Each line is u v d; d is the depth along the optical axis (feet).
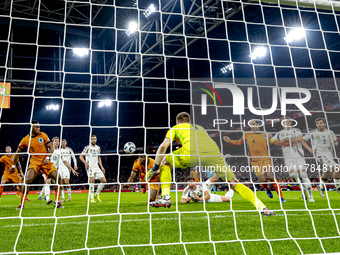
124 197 33.37
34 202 24.54
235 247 7.66
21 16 56.39
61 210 16.46
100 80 70.54
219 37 57.57
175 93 85.15
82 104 89.25
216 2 39.06
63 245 8.00
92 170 24.08
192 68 73.46
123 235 9.11
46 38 66.59
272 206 16.93
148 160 21.61
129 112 99.71
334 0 15.64
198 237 8.70
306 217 12.21
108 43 66.08
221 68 69.26
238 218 12.16
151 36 53.98
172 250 7.39
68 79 70.69
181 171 70.23
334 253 6.82
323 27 54.19
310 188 20.11
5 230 10.24
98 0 51.19
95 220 12.34
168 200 13.09
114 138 97.30
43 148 17.88
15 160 17.58
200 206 17.37
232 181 11.96
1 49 66.18
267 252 7.20
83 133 96.17
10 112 87.86
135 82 72.84
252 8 48.37
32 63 70.64
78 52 62.95
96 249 7.55
